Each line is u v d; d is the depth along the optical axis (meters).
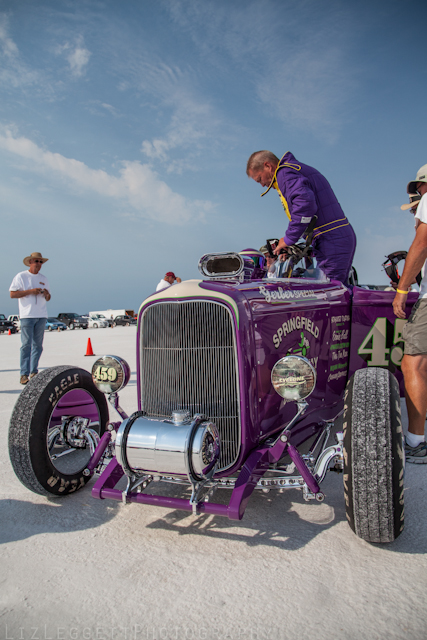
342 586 1.55
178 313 2.09
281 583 1.58
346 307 3.06
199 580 1.62
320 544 1.84
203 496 1.87
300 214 3.14
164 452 1.80
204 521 2.10
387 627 1.34
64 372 2.48
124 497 1.92
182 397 2.10
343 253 3.42
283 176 3.25
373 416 1.75
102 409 2.80
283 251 3.28
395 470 1.67
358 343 3.14
